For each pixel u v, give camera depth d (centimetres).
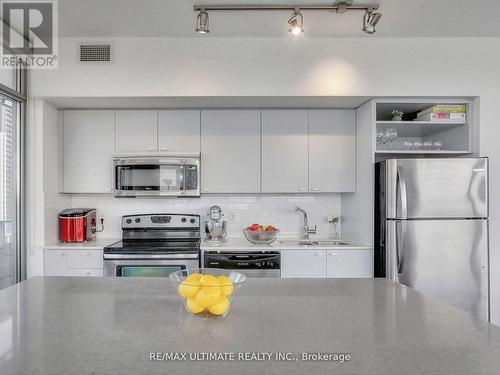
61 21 240
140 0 215
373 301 112
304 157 302
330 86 266
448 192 252
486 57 269
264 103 287
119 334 83
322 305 108
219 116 300
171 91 264
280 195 337
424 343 79
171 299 112
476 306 252
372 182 274
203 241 311
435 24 247
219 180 300
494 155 269
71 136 298
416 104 287
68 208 322
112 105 290
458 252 252
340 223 336
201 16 217
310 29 253
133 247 270
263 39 266
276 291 124
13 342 79
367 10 215
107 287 127
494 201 268
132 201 333
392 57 267
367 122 282
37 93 266
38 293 119
